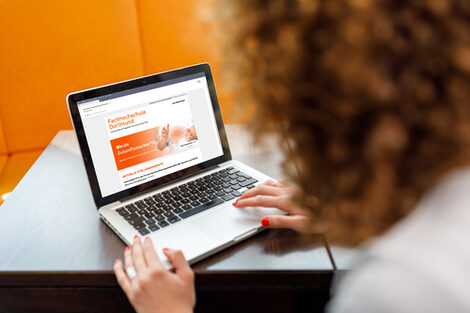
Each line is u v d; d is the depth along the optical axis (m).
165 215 0.78
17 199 0.87
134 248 0.68
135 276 0.64
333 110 0.30
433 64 0.28
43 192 0.90
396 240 0.30
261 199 0.77
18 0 1.64
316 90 0.31
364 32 0.28
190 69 0.92
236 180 0.89
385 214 0.33
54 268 0.68
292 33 0.30
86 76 1.74
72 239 0.75
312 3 0.29
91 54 1.72
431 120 0.29
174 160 0.90
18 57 1.69
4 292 0.69
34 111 1.76
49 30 1.68
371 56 0.29
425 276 0.26
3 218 0.81
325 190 0.34
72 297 0.69
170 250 0.67
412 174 0.31
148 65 1.76
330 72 0.30
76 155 1.06
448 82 0.28
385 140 0.29
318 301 0.68
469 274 0.26
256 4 0.32
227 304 0.69
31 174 0.97
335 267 0.66
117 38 1.72
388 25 0.28
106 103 0.83
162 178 0.88
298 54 0.30
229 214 0.77
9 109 1.75
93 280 0.68
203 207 0.80
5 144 1.77
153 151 0.88
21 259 0.70
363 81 0.28
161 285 0.61
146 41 1.74
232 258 0.68
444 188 0.30
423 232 0.29
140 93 0.87
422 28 0.27
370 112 0.30
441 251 0.27
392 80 0.29
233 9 0.33
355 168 0.31
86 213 0.82
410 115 0.29
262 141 0.37
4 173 1.63
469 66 0.27
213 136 0.95
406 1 0.28
